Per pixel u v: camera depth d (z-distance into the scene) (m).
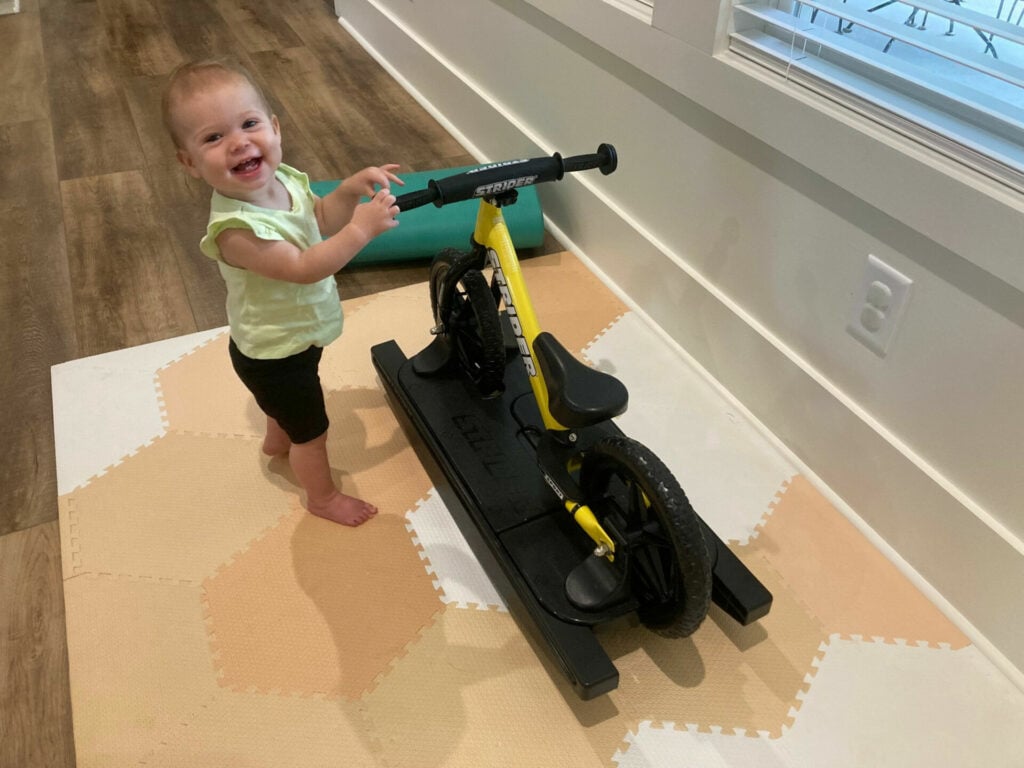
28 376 1.65
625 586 1.10
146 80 2.77
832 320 1.33
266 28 3.17
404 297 1.87
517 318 1.19
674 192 1.61
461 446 1.36
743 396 1.59
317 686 1.15
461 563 1.32
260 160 1.01
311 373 1.20
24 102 2.63
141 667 1.17
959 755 1.09
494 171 1.13
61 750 1.09
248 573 1.30
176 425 1.54
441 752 1.09
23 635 1.22
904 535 1.30
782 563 1.32
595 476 1.12
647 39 1.49
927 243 1.12
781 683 1.16
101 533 1.35
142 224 2.08
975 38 1.17
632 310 1.83
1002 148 1.04
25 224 2.07
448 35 2.36
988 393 1.10
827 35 1.27
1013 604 1.15
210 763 1.07
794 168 1.30
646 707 1.13
